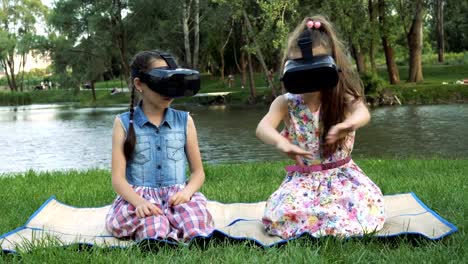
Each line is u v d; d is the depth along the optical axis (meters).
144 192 4.16
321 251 3.43
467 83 31.30
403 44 48.00
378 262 3.21
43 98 54.38
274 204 4.09
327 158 4.14
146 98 4.16
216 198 5.72
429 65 45.59
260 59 33.38
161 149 4.21
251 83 35.66
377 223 4.00
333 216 3.92
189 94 4.03
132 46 38.06
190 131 4.31
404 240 3.68
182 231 3.95
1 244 3.71
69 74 46.09
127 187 4.05
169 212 4.05
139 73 4.03
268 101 34.47
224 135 19.70
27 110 40.78
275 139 3.93
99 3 35.34
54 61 41.78
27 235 4.07
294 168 4.22
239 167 9.43
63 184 7.68
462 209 4.66
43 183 7.89
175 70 3.97
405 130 18.86
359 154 14.26
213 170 8.89
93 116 32.44
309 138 4.16
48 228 4.31
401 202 4.81
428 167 8.84
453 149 14.46
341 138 3.99
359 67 33.16
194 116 28.02
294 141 4.23
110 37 36.62
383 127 19.97
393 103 29.14
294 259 3.21
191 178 4.25
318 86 3.80
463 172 8.11
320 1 27.00
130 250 3.52
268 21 27.03
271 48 31.17
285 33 23.94
